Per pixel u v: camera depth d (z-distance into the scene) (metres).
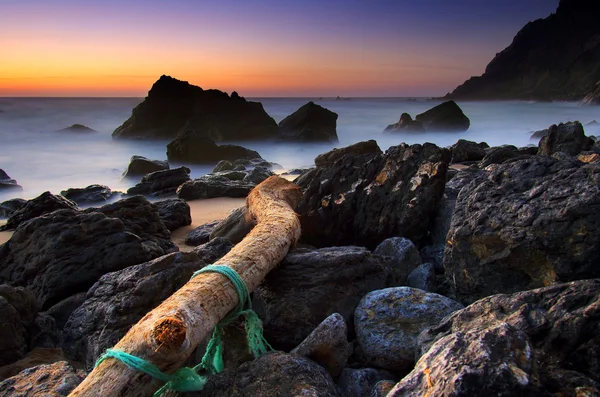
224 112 67.06
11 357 4.17
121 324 3.85
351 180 6.52
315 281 4.00
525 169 4.20
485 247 3.79
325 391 2.72
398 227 5.81
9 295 4.46
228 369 3.01
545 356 2.43
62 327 4.94
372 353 3.33
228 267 3.42
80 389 2.42
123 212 7.32
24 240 6.02
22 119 112.56
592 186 3.43
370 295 3.82
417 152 6.14
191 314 2.83
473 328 2.72
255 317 3.46
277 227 4.45
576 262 3.23
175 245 7.37
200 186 13.80
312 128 64.75
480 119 127.75
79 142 67.19
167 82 70.44
